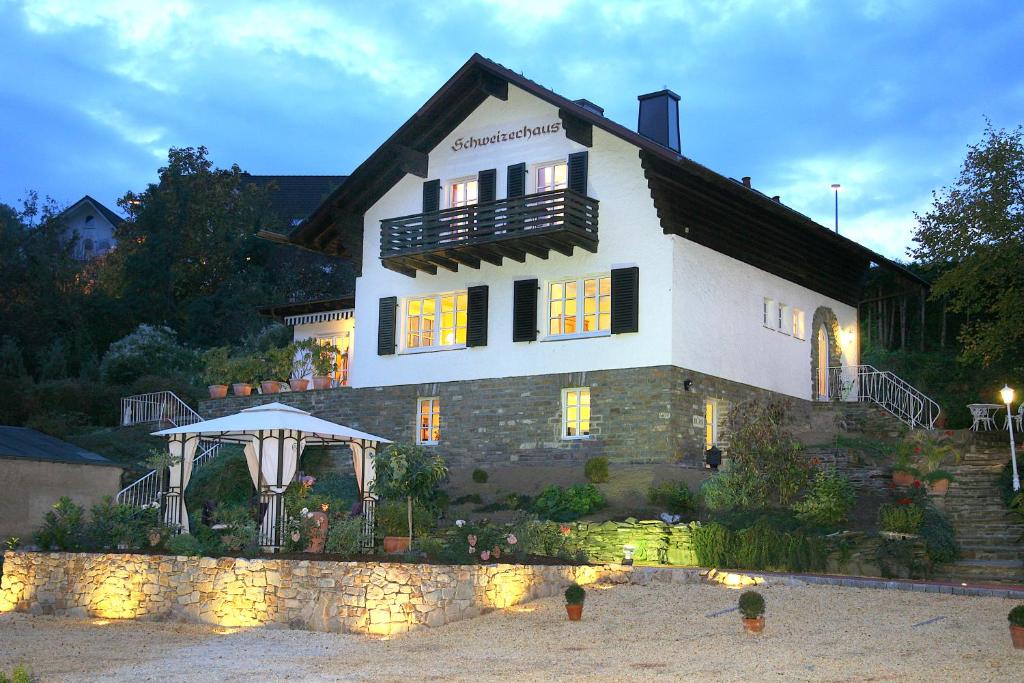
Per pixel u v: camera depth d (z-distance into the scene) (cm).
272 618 1916
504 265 3188
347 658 1617
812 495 2339
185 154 6581
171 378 4512
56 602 2178
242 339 5288
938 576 2145
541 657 1581
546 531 2256
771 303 3325
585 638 1706
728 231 3111
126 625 1997
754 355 3203
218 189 6488
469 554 2009
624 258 2967
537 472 2922
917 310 4541
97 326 5391
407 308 3394
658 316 2894
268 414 2228
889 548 2131
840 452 2833
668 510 2552
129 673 1545
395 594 1823
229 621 1952
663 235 2914
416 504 2338
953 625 1655
